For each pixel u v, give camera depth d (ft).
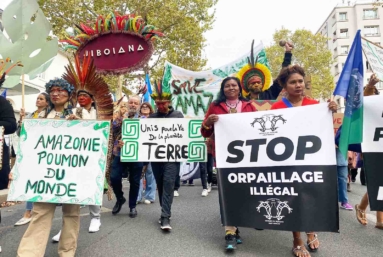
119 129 15.35
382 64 12.01
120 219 15.16
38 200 9.27
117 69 20.06
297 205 9.81
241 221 10.39
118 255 10.47
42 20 13.84
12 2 13.57
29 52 13.62
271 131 10.57
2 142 10.00
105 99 11.46
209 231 12.97
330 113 10.00
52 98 10.37
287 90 11.16
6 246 11.66
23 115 14.14
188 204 18.26
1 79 12.06
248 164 10.65
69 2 42.47
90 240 11.97
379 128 10.57
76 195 9.34
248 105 12.16
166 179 13.64
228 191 10.76
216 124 11.32
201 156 14.08
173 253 10.57
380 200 10.26
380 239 11.74
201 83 23.40
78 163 9.60
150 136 14.47
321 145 9.92
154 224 14.17
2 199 20.48
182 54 51.85
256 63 17.16
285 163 10.19
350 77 10.82
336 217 9.37
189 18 48.96
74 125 9.86
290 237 12.06
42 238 9.09
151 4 45.55
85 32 20.45
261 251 10.63
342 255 10.24
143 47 19.85
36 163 9.64
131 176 15.58
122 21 20.07
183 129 14.34
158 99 14.64
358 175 34.55
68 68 11.80
